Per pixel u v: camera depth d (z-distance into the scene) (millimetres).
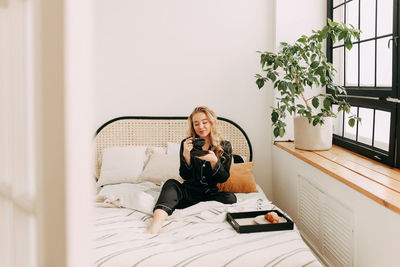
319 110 3609
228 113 3787
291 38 3604
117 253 1804
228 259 1792
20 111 596
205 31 3725
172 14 3699
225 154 2834
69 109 436
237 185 3035
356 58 3055
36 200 498
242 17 3730
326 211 2520
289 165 3297
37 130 485
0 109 628
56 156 448
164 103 3744
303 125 3111
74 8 436
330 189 2443
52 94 444
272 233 2154
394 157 2416
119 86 3699
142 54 3701
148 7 3678
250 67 3760
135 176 3246
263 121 3807
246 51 3752
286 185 3395
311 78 3047
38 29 461
